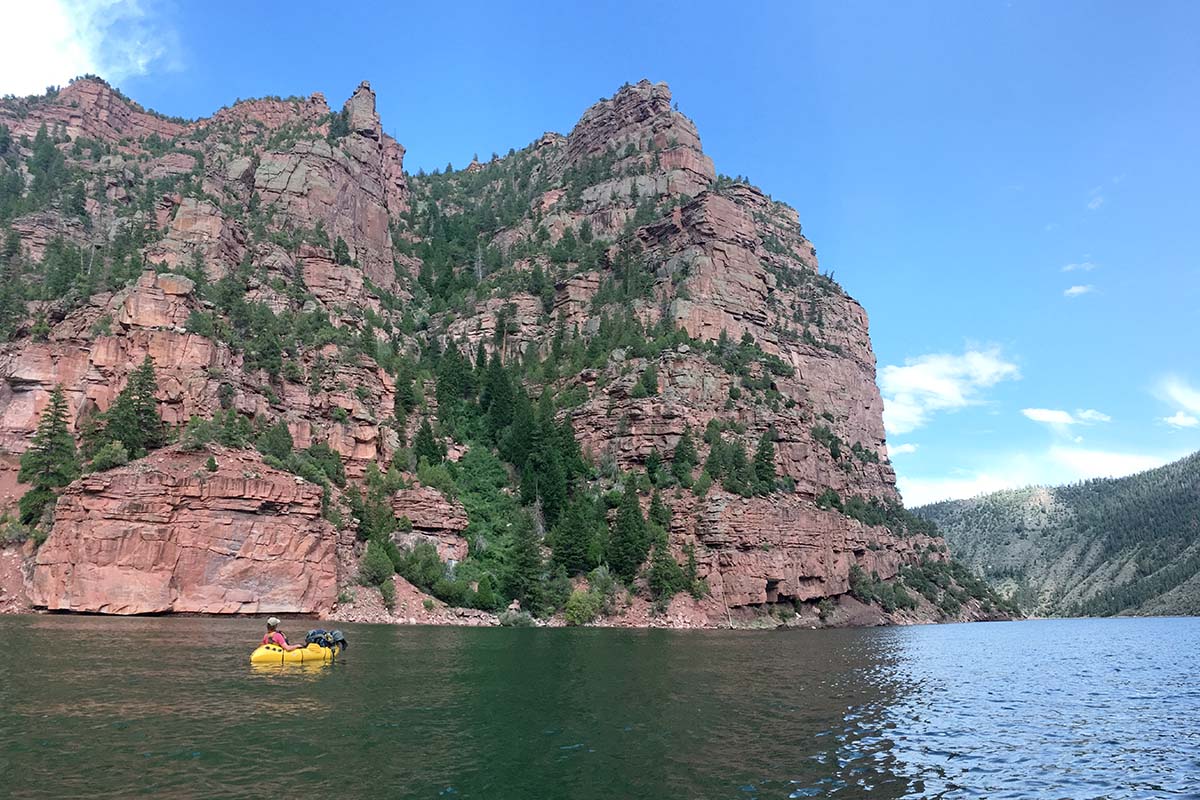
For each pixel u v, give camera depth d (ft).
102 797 88.74
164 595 305.53
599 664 214.90
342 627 302.86
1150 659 310.65
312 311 519.60
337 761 106.52
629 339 586.86
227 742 113.29
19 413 372.17
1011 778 114.32
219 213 523.70
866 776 110.22
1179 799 107.04
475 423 523.29
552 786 99.91
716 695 169.68
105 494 308.40
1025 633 497.87
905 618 574.56
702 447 504.02
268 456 359.05
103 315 396.16
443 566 388.98
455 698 153.89
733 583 433.48
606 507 465.06
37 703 133.39
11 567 318.45
